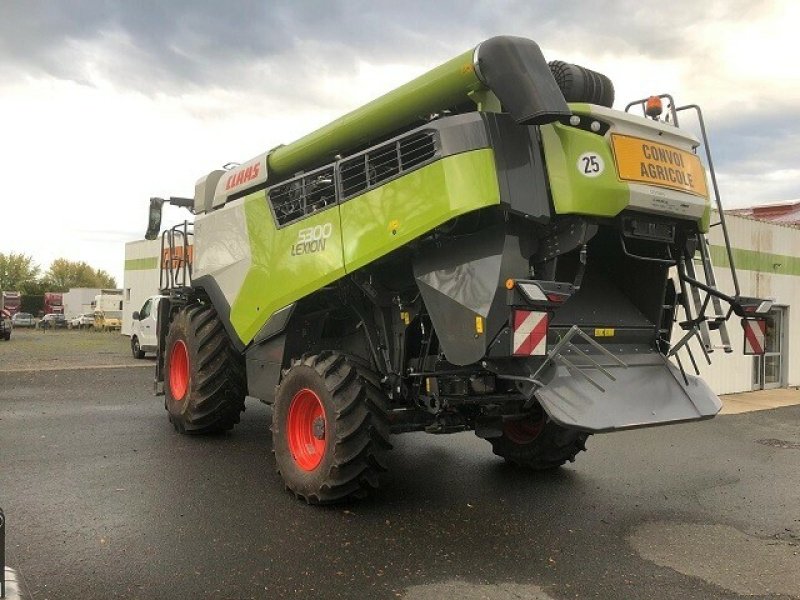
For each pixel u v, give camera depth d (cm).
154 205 834
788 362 1577
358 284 505
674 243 495
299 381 509
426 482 570
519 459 606
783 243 1552
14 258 8294
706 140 472
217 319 695
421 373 485
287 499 504
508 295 409
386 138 532
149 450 656
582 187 420
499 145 420
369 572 372
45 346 2650
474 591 351
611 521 475
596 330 482
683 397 470
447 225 435
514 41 412
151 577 357
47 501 484
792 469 662
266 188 605
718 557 410
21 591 335
